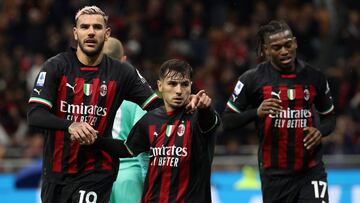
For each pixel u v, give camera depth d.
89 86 21.28
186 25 55.12
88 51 21.03
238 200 38.53
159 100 22.14
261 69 24.22
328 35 54.44
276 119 23.92
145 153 24.64
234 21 56.12
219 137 44.84
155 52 53.09
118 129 24.48
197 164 21.27
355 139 46.09
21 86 50.47
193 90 49.56
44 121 20.69
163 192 21.36
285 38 23.56
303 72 24.05
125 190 24.48
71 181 21.39
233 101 24.30
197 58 54.06
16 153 43.59
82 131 20.12
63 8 54.69
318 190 23.84
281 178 24.12
